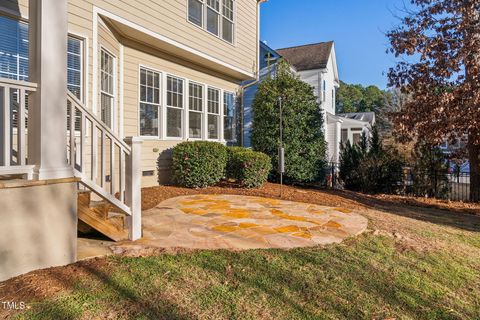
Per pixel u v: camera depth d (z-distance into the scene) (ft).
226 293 9.51
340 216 19.49
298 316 8.56
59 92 10.56
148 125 27.55
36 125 10.12
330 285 10.33
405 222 19.33
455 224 19.95
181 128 31.22
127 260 11.39
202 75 34.14
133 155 13.46
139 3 23.77
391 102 96.73
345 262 12.14
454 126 29.14
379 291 10.16
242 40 37.81
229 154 31.63
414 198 31.04
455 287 10.90
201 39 30.58
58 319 7.89
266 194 27.27
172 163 28.76
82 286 9.45
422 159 32.86
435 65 30.76
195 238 14.07
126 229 13.60
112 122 23.50
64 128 10.74
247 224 16.79
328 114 62.54
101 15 20.86
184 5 28.40
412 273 11.62
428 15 31.40
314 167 36.24
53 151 10.40
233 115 39.91
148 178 27.48
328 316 8.64
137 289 9.46
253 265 11.44
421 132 31.24
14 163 12.93
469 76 29.19
